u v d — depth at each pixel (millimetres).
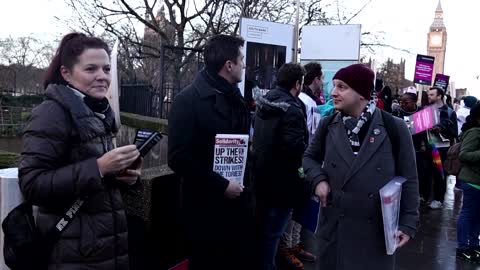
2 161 5191
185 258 3879
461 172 5656
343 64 9648
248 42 7535
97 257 2166
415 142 8523
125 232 2320
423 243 6277
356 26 9500
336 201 2971
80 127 2129
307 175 3141
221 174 2980
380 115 2994
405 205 2984
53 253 2146
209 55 3012
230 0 15234
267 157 3904
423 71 14961
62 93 2156
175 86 10172
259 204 3961
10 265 2189
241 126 3080
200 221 2963
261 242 4023
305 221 3994
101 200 2207
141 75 19109
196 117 2914
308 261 5184
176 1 15773
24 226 2176
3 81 31844
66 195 2055
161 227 3688
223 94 2994
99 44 2328
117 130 2445
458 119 11172
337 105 3000
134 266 3174
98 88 2301
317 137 3227
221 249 3033
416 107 9047
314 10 17109
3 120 25547
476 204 5559
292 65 4109
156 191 3621
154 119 8266
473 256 5543
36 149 2070
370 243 2910
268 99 4012
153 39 19484
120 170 2129
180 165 2865
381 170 2893
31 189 2043
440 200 8570
